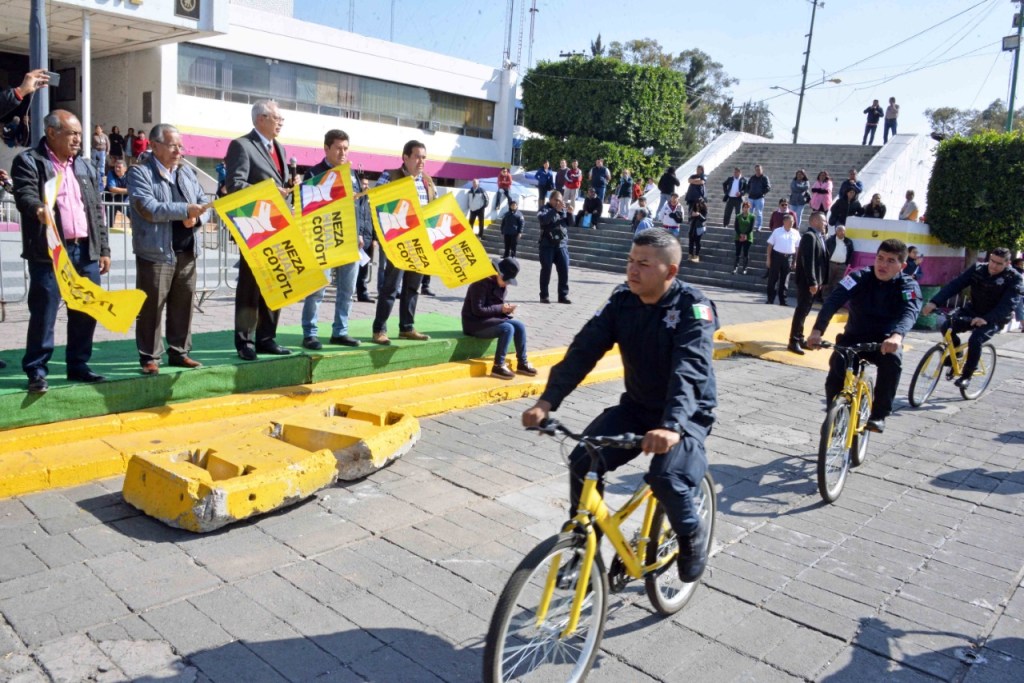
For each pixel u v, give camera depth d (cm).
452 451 602
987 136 1423
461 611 380
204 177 1942
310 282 581
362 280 1163
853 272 584
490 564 428
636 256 334
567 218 1350
